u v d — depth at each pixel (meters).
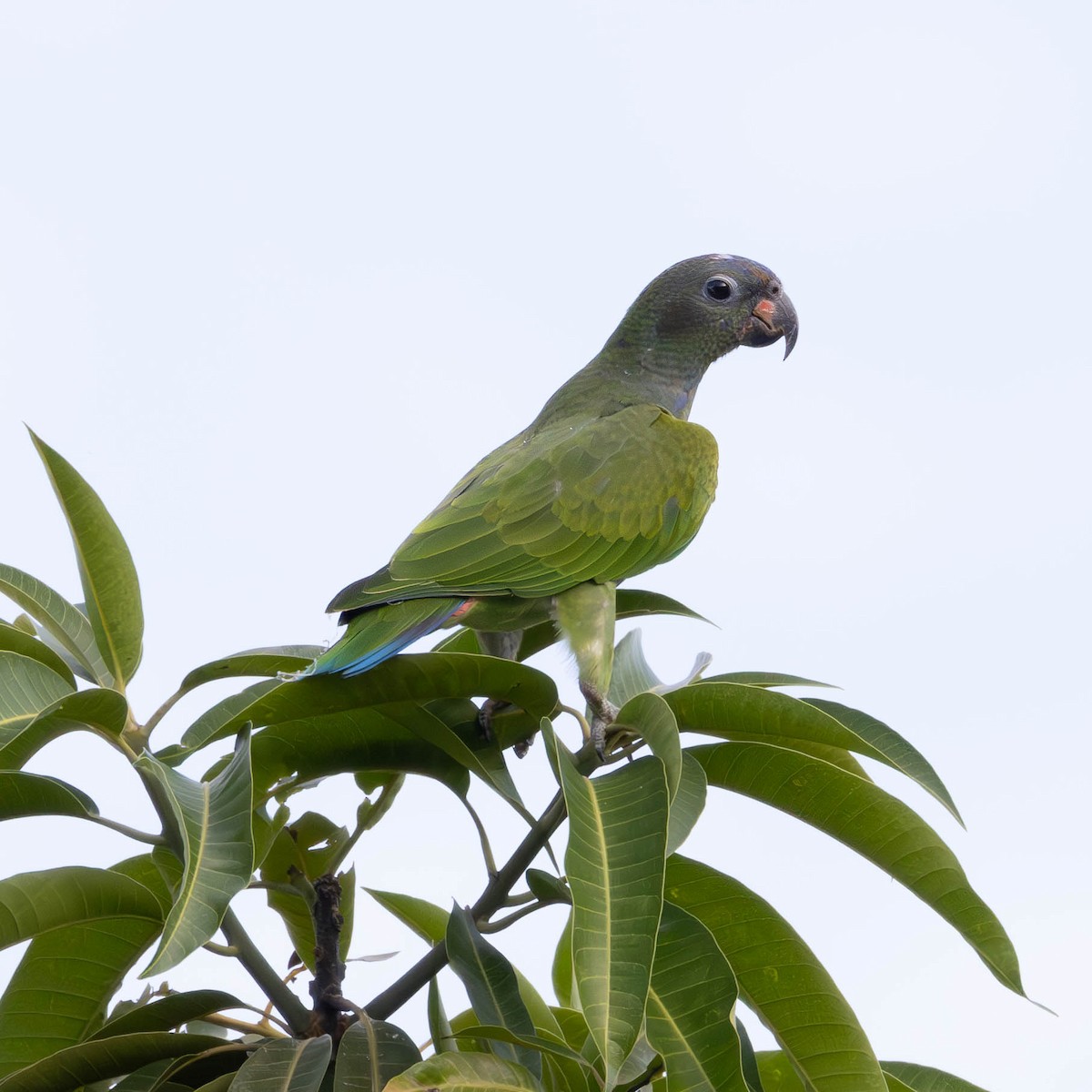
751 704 6.52
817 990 6.26
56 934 6.66
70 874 6.41
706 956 5.82
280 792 6.99
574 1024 7.42
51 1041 6.91
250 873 5.28
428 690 6.80
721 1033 5.66
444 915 7.88
